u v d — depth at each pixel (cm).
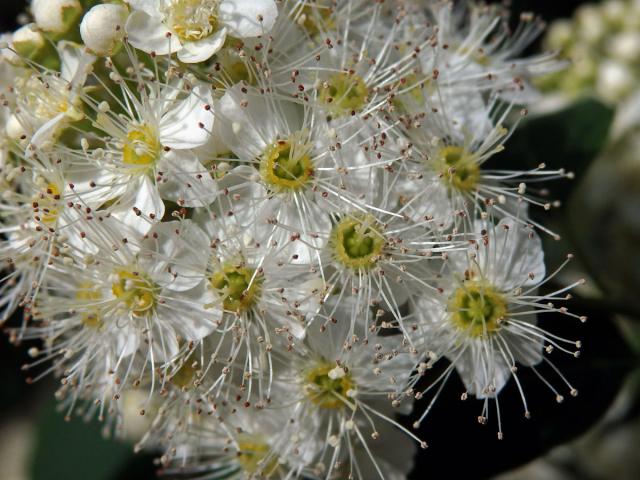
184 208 5
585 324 6
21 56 6
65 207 6
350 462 6
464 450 6
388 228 5
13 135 6
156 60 5
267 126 5
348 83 6
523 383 6
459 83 6
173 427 6
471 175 6
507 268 6
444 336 6
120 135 6
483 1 7
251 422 6
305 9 6
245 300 5
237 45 5
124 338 6
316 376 6
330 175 5
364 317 5
